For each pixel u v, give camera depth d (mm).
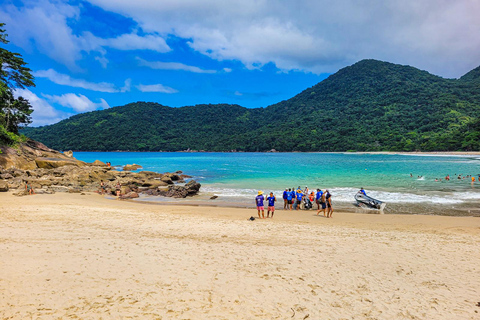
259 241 9969
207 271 6918
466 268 7613
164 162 74750
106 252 8047
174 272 6777
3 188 22953
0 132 35031
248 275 6762
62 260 7203
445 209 17922
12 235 9430
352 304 5555
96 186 28906
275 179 33688
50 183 27062
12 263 6789
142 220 13602
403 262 7988
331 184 28969
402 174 37594
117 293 5586
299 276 6801
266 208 18969
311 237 10758
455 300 5840
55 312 4781
